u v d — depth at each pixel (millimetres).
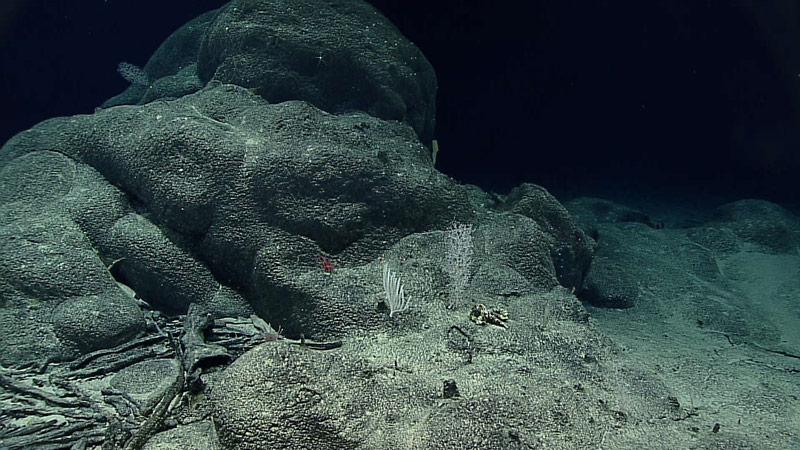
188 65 8477
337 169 4957
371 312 4258
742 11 19016
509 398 3309
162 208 4844
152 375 3777
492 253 5367
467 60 21281
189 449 3041
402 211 5113
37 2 17688
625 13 21188
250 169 4828
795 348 5590
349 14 7605
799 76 18719
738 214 9055
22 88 18375
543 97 23219
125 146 5207
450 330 4188
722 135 21781
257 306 4680
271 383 3186
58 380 3688
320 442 2957
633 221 9742
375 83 7219
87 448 3074
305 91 6914
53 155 5500
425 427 3035
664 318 6289
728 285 7266
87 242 4746
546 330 4359
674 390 4262
